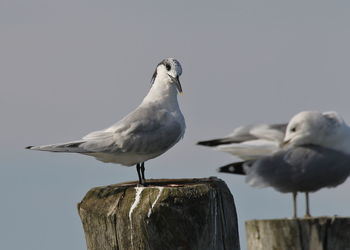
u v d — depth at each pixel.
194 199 10.22
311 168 11.82
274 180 12.02
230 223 10.87
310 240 8.77
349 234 8.73
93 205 10.84
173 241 10.16
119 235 10.37
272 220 8.93
